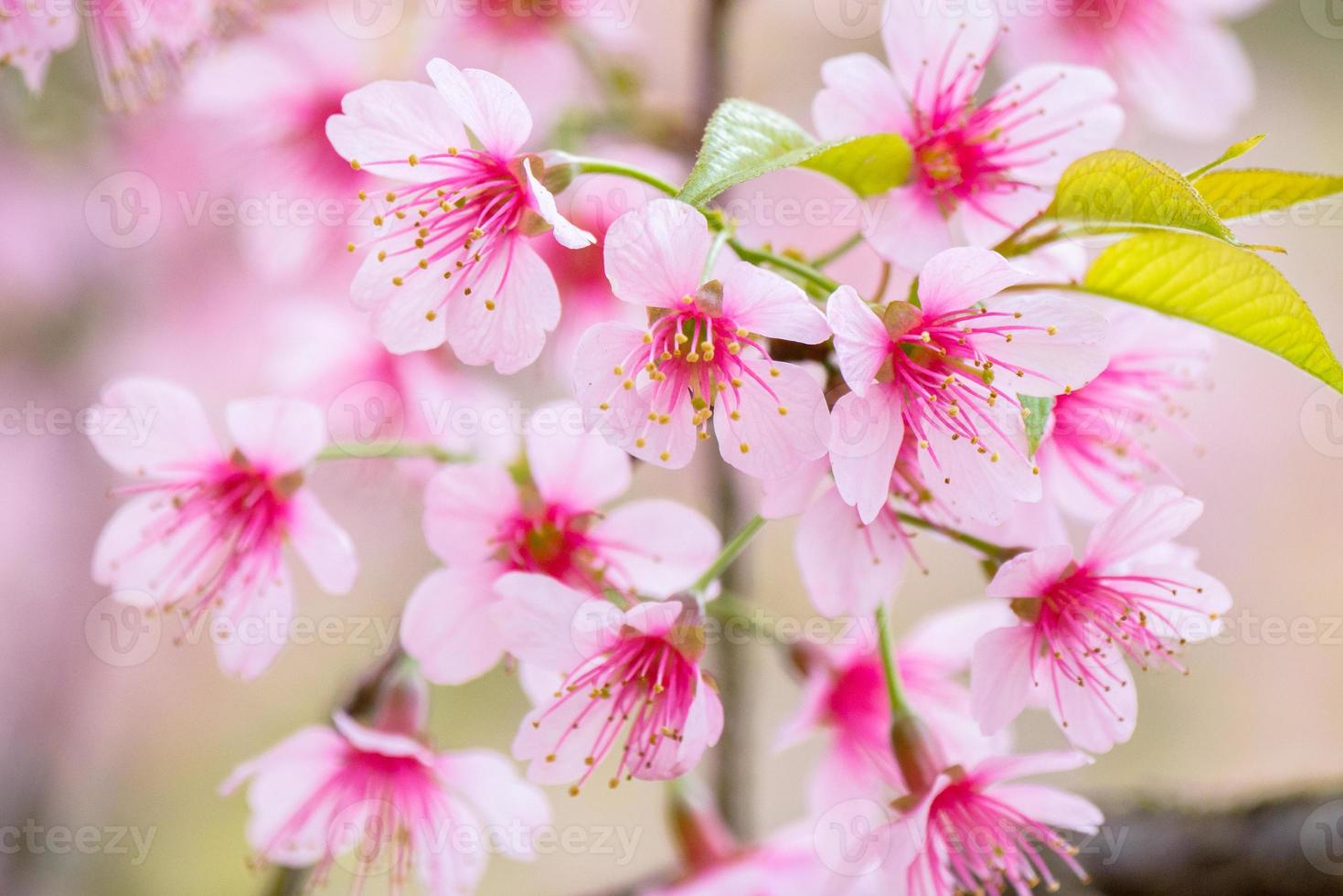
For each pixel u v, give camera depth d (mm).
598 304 415
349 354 432
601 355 350
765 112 354
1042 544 367
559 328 416
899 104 368
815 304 356
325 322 433
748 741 415
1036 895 397
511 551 370
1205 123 446
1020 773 362
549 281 357
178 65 415
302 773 383
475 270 360
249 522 379
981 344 354
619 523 371
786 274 366
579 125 423
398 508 438
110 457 381
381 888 458
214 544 381
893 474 365
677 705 357
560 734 358
